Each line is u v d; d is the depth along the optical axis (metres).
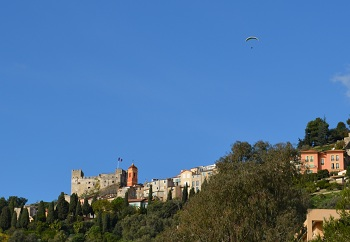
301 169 116.12
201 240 99.00
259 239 98.12
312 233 99.19
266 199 101.88
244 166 110.38
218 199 102.44
